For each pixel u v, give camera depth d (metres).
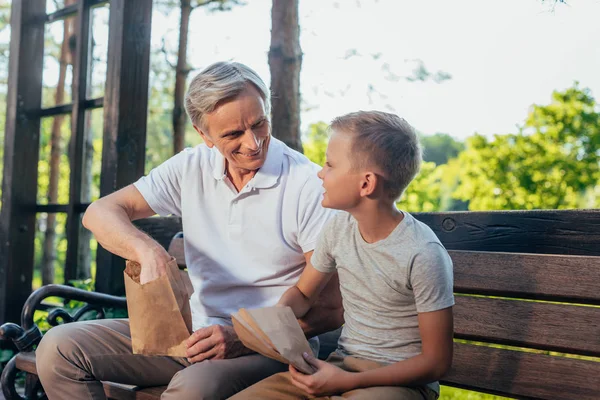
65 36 7.04
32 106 4.08
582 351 1.77
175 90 5.98
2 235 3.98
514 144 7.72
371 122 1.64
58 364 1.92
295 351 1.53
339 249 1.75
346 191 1.64
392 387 1.54
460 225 2.21
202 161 2.07
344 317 1.78
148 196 2.11
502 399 4.48
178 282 1.79
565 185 7.45
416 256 1.58
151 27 3.46
